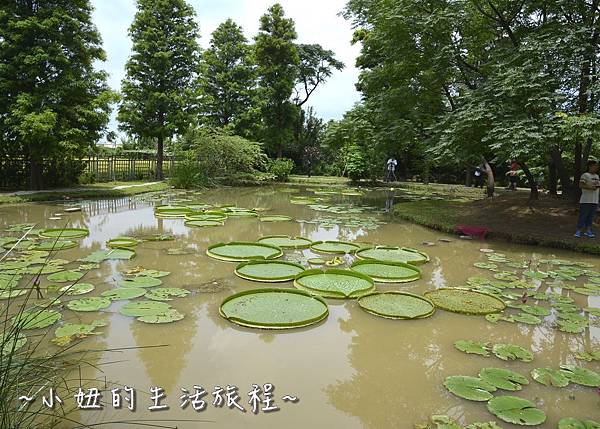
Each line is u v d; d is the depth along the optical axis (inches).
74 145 451.8
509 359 140.6
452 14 373.7
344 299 192.9
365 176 889.5
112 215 400.5
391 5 443.2
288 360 135.9
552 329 166.4
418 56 437.4
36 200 454.0
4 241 271.3
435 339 155.6
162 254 263.0
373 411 110.1
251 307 173.9
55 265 225.1
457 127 338.3
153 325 157.2
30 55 438.6
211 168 759.7
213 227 360.8
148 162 781.3
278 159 931.3
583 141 319.0
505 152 300.4
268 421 104.1
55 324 154.8
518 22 382.9
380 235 347.9
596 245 287.0
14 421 87.9
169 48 711.1
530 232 322.3
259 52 906.1
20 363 97.9
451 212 420.2
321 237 335.9
